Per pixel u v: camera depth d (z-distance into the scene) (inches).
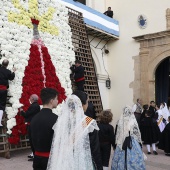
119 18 635.5
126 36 625.0
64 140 122.7
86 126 126.5
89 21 542.9
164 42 571.2
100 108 490.9
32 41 371.2
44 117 133.4
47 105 137.5
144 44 596.7
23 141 323.6
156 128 379.9
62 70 408.5
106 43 644.1
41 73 365.1
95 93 494.0
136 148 199.9
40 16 398.6
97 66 613.6
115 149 208.8
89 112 247.9
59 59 409.7
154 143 374.3
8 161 282.4
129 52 618.2
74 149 122.1
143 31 601.3
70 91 406.6
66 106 129.0
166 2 573.3
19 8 363.9
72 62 435.2
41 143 132.0
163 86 627.8
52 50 400.2
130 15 620.7
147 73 590.6
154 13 587.5
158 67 633.0
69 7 478.9
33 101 282.7
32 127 135.8
